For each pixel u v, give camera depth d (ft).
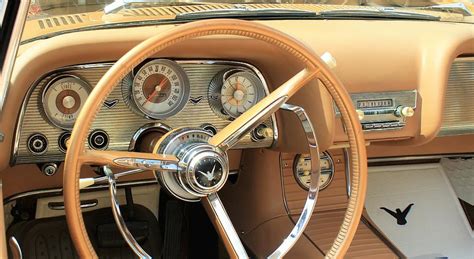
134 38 5.13
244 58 5.58
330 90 5.03
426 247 7.66
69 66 5.12
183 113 5.63
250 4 7.23
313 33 6.16
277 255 5.07
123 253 6.29
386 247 6.47
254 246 6.89
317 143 5.24
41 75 5.03
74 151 4.39
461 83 6.71
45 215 6.65
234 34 4.69
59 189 6.19
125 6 6.48
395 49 6.22
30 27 6.05
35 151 5.24
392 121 6.21
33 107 5.16
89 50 5.03
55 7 6.54
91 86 5.24
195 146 4.64
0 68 4.70
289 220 6.74
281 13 6.63
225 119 5.77
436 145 8.05
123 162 4.54
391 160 8.07
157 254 6.57
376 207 7.92
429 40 6.31
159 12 6.37
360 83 6.07
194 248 7.50
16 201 6.70
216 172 4.64
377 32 6.35
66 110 5.22
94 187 6.40
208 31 4.57
